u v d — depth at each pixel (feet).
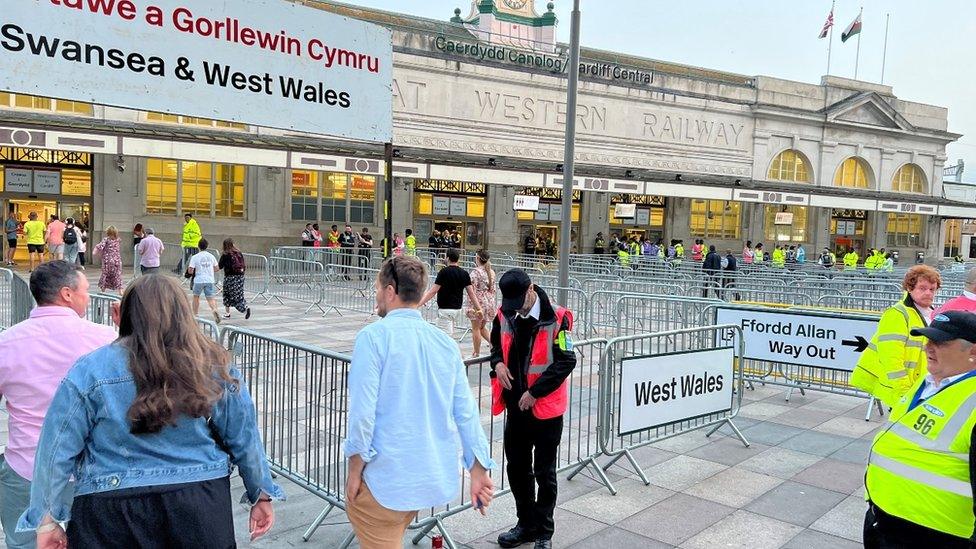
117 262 50.55
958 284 66.18
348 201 96.02
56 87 13.26
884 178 146.30
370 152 83.20
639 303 47.57
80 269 11.59
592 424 23.07
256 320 45.37
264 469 8.84
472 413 10.47
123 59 13.97
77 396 7.55
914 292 16.03
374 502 9.84
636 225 122.21
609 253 115.24
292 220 91.86
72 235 68.23
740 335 23.02
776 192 116.57
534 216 112.47
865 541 10.33
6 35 12.69
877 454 10.07
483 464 10.40
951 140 153.48
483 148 103.55
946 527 9.20
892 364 15.76
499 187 107.04
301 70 16.34
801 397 29.12
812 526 16.25
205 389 7.83
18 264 74.49
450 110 100.48
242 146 69.67
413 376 9.91
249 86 15.60
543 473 14.47
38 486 7.47
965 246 196.44
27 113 71.97
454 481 10.21
